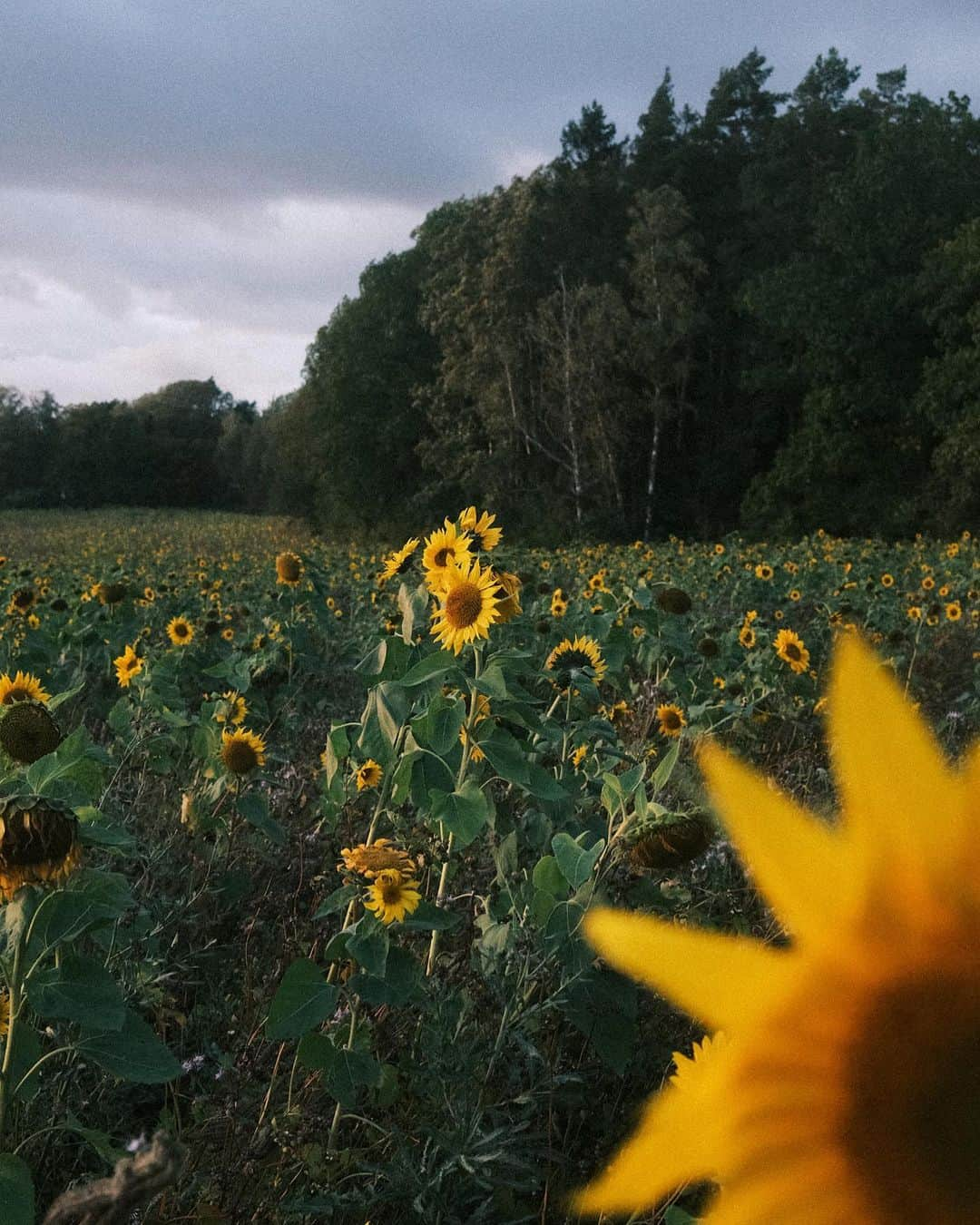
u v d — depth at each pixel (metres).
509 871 2.94
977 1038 0.20
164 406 94.25
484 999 2.51
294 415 52.16
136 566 23.31
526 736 3.57
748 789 0.21
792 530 34.78
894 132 35.47
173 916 2.98
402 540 41.94
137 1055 1.80
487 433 40.31
